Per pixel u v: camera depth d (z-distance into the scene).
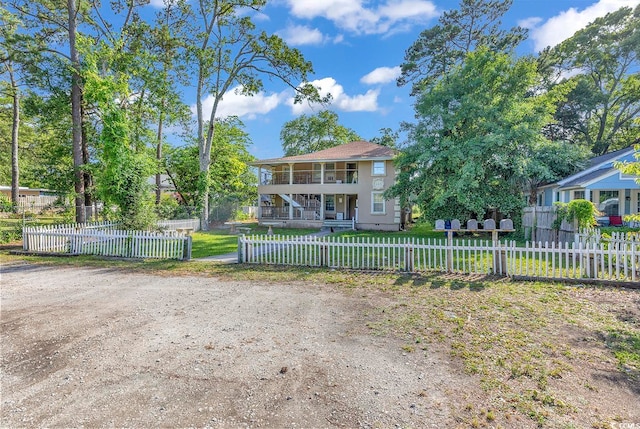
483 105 17.69
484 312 5.65
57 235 12.63
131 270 9.73
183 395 3.31
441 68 30.89
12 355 4.21
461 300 6.37
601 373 3.62
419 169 19.33
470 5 28.95
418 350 4.26
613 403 3.09
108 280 8.49
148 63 21.52
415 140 19.09
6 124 33.22
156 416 2.98
